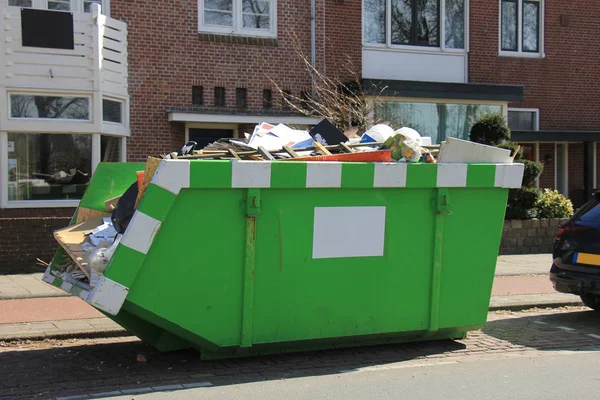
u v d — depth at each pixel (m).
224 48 14.12
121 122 13.13
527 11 17.62
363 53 15.70
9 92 11.66
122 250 5.27
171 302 5.52
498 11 17.08
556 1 17.78
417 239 6.28
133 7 13.34
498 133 14.48
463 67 16.83
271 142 6.76
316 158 6.09
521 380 5.67
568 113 17.97
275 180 5.68
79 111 12.19
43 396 5.21
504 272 11.70
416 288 6.33
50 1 12.78
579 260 8.05
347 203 6.00
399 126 14.73
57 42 11.90
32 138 11.98
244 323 5.73
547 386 5.49
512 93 16.20
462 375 5.81
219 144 6.76
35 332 7.21
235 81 14.23
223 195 5.59
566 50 17.91
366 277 6.12
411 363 6.21
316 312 5.98
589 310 9.22
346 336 6.11
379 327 6.22
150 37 13.49
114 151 13.02
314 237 5.90
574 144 18.44
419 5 16.42
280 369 5.96
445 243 6.39
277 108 14.48
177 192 5.38
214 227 5.58
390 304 6.24
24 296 8.99
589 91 18.16
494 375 5.82
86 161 12.34
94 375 5.80
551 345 7.08
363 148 6.74
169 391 5.31
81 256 5.86
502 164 6.47
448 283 6.45
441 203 6.29
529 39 17.67
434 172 6.20
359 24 15.63
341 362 6.21
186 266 5.54
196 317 5.62
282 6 14.65
